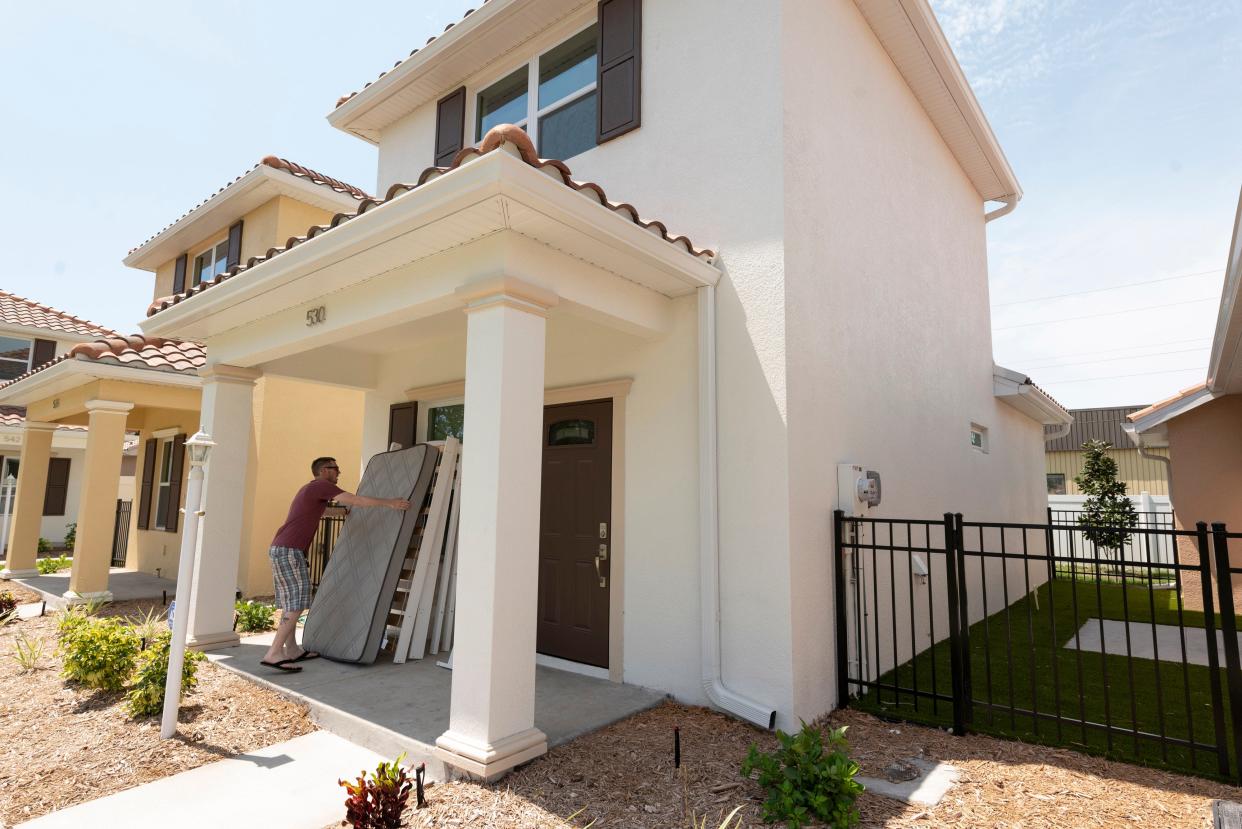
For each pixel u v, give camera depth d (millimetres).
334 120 9203
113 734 4348
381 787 3057
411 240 4012
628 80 6066
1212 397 9711
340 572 6434
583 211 3713
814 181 5352
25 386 10133
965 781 3607
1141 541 15805
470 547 3725
